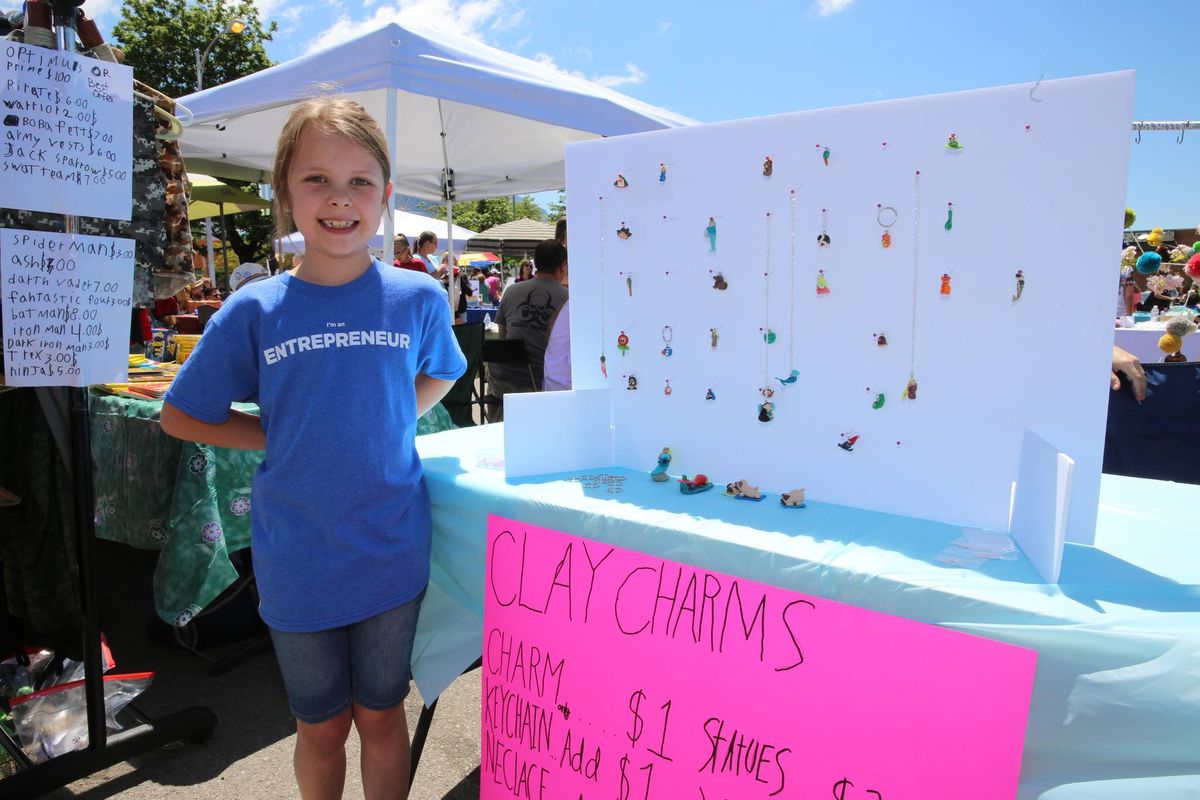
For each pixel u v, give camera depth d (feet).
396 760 4.43
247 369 3.90
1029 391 3.35
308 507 3.83
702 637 3.34
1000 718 2.59
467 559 4.52
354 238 3.84
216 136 16.65
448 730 6.52
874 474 3.81
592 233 4.77
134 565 10.43
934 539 3.33
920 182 3.52
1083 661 2.46
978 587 2.74
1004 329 3.38
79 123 4.62
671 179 4.38
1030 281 3.29
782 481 4.15
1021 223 3.29
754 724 3.17
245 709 6.81
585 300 4.89
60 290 4.66
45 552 5.84
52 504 5.79
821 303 3.90
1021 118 3.23
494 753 4.22
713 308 4.32
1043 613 2.54
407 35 11.29
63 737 5.75
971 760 2.64
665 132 4.35
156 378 7.90
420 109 17.12
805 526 3.52
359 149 3.78
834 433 3.92
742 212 4.12
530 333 14.19
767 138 3.98
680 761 3.39
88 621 5.33
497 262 73.10
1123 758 2.44
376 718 4.27
